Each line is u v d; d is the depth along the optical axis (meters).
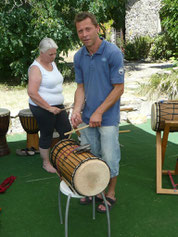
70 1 8.38
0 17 7.78
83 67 2.88
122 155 4.79
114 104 2.92
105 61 2.73
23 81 8.89
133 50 16.20
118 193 3.57
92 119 2.78
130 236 2.76
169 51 14.40
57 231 2.85
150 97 7.04
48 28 7.87
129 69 12.12
